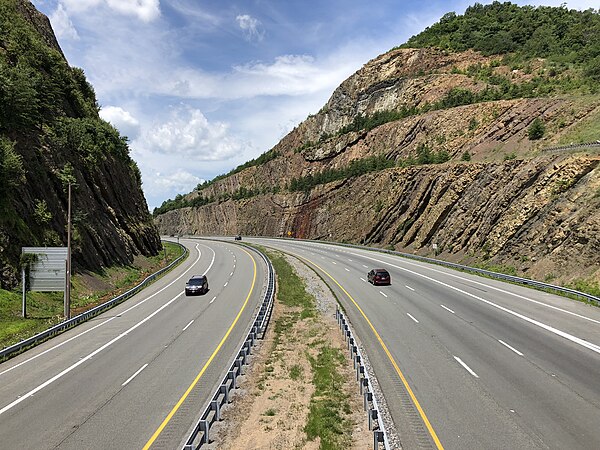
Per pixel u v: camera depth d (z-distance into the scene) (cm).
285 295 3503
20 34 4503
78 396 1541
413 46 11569
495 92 7325
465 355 1825
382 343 2059
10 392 1603
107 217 4881
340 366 1809
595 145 3881
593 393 1390
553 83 6662
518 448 1086
